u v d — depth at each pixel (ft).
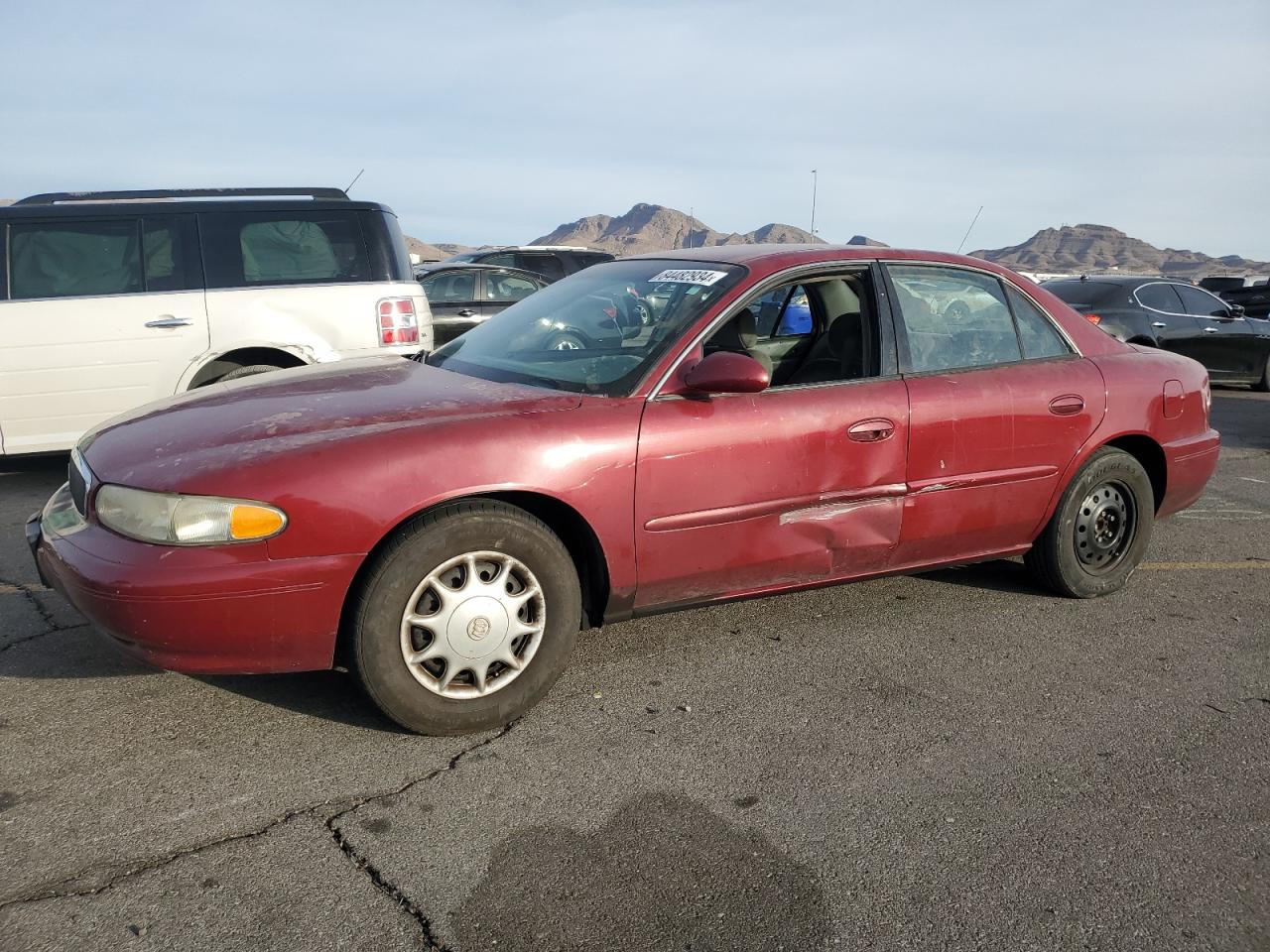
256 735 9.94
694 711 10.76
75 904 7.35
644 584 10.95
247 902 7.43
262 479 9.08
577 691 11.16
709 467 10.91
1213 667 12.43
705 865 8.08
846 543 12.12
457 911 7.41
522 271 37.81
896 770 9.68
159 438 9.96
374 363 13.02
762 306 14.37
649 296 12.28
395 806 8.77
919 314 12.86
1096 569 14.56
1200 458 15.23
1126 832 8.77
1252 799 9.36
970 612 14.01
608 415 10.50
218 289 20.45
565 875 7.88
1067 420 13.51
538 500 10.37
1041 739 10.41
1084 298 38.68
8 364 19.22
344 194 22.26
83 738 9.80
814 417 11.57
